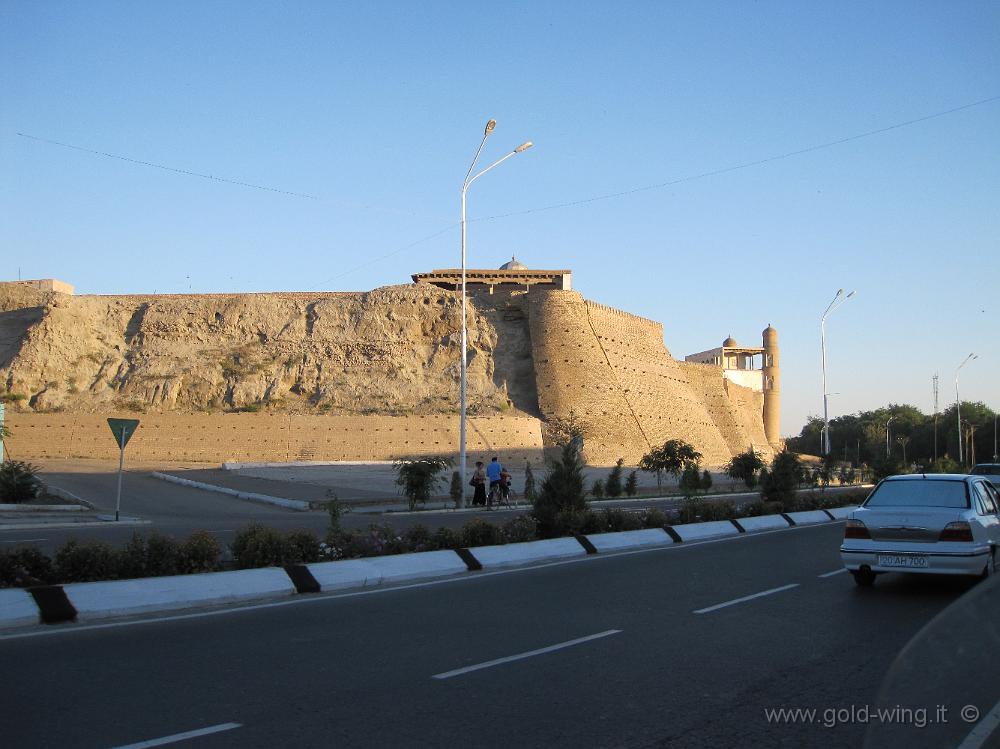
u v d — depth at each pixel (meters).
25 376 79.69
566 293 82.94
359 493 37.25
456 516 28.92
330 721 6.17
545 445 74.75
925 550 11.99
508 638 9.02
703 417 94.94
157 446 69.44
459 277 96.81
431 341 86.88
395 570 13.45
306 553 13.74
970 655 5.35
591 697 6.86
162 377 81.00
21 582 10.92
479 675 7.50
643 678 7.45
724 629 9.59
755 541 20.28
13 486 28.75
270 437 70.12
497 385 82.19
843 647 8.71
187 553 12.45
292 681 7.23
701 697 6.89
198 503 32.41
